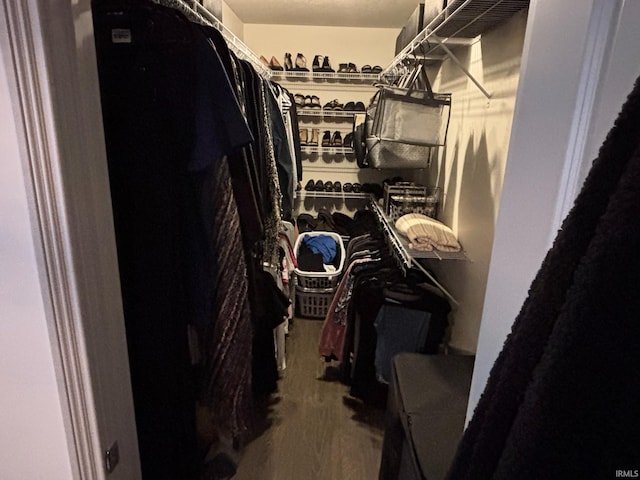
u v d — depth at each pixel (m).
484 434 0.42
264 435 1.86
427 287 1.90
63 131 0.62
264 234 1.72
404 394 1.16
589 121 0.47
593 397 0.29
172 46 0.91
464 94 1.92
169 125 0.95
